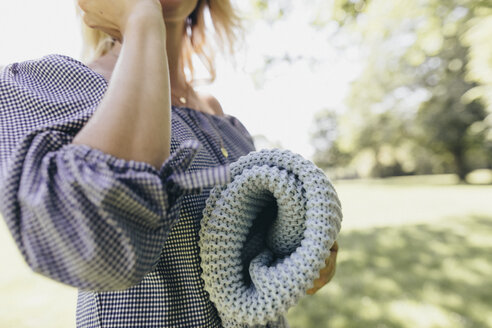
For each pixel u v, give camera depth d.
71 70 0.52
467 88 15.42
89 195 0.37
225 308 0.53
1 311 3.07
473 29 4.18
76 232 0.37
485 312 2.74
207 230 0.54
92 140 0.40
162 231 0.42
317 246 0.51
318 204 0.52
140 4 0.49
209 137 0.74
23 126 0.45
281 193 0.53
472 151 18.92
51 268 0.36
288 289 0.50
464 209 8.34
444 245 4.84
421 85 17.17
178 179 0.42
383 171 28.08
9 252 5.25
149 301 0.54
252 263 0.55
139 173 0.39
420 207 9.20
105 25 0.53
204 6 1.12
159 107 0.43
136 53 0.44
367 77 19.27
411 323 2.63
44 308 3.13
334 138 31.11
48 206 0.36
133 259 0.38
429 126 17.27
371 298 3.10
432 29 4.12
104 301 0.54
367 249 4.80
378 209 9.34
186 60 1.14
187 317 0.54
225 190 0.55
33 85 0.49
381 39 4.30
